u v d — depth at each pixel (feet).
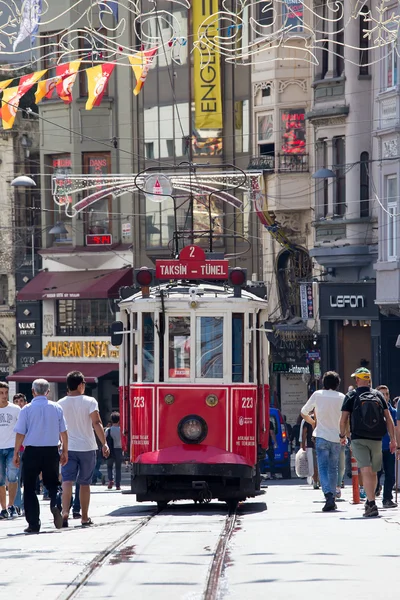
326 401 167.22
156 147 440.86
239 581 93.04
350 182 377.09
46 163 466.29
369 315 376.48
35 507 141.90
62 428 143.23
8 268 485.56
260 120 414.21
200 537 129.39
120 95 448.65
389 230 356.79
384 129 354.95
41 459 141.59
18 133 493.77
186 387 178.60
